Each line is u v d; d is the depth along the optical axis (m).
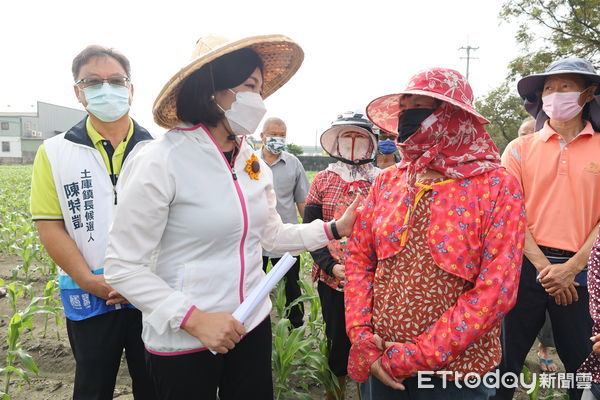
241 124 1.58
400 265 1.73
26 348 3.85
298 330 3.15
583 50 16.33
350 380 3.46
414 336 1.67
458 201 1.62
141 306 1.48
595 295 1.85
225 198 1.58
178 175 1.50
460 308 1.56
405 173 1.84
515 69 17.56
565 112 2.44
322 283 2.85
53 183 2.14
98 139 2.23
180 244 1.57
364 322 1.83
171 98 1.65
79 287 2.16
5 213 9.55
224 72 1.54
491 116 25.25
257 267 1.78
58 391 3.23
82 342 2.16
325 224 2.02
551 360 3.54
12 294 4.17
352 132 2.75
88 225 2.16
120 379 3.44
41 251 6.41
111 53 2.20
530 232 2.56
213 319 1.49
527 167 2.64
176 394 1.63
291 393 3.08
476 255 1.60
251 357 1.81
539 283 2.47
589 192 2.41
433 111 1.71
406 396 1.84
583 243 2.40
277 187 4.30
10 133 56.47
